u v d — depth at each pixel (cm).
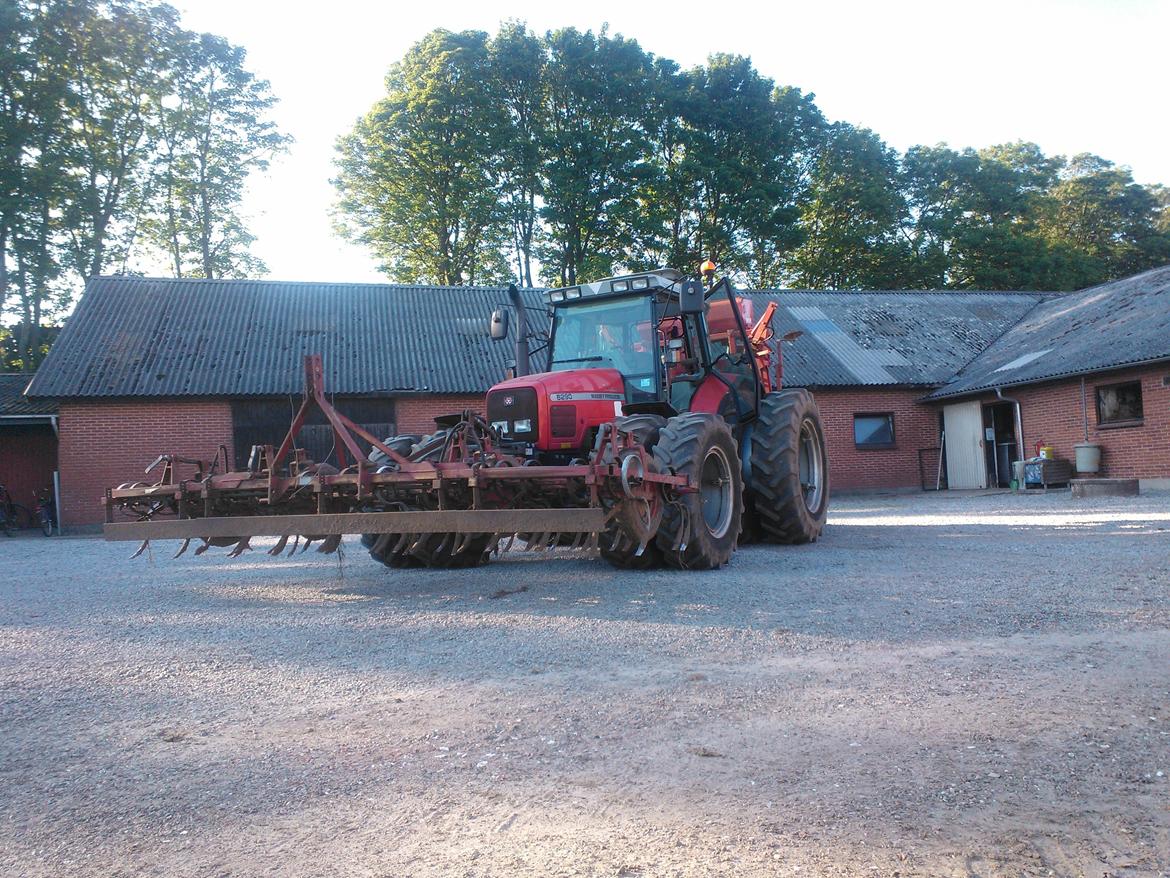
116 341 2014
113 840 268
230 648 519
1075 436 1825
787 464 921
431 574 801
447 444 691
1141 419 1673
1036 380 1844
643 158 3694
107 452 1866
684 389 870
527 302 2367
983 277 3894
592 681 416
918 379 2206
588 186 3550
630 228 3591
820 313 2541
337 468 790
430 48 3678
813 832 256
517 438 763
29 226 3047
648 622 538
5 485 2080
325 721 373
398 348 2112
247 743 350
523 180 3628
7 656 522
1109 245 4653
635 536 656
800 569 741
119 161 3419
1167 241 4569
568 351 877
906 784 286
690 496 730
